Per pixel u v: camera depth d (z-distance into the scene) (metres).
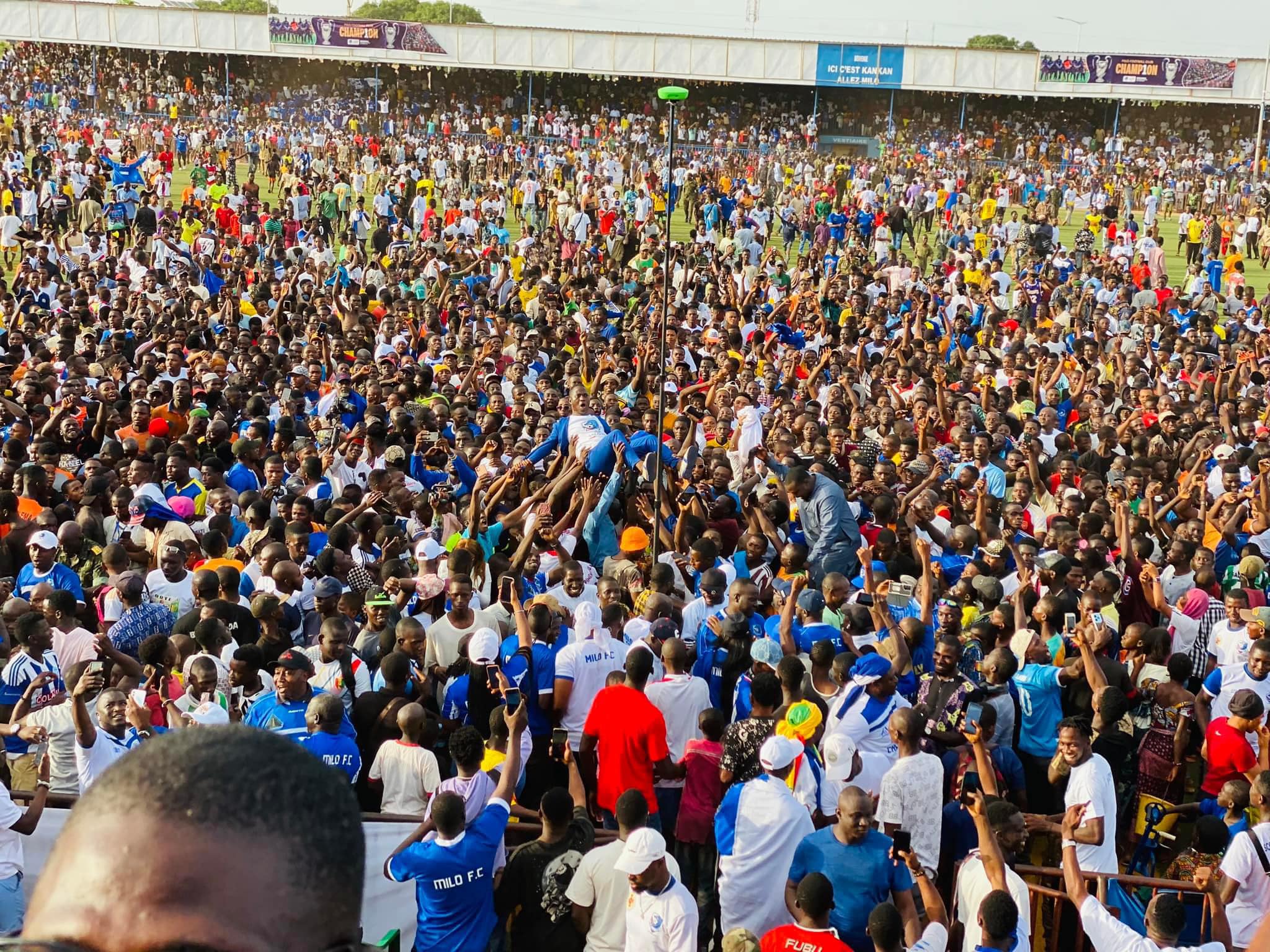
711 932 7.51
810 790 7.15
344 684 7.93
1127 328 25.36
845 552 10.75
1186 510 13.12
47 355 16.66
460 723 8.21
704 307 24.91
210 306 22.41
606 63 57.50
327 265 27.28
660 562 9.82
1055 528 11.32
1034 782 8.34
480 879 6.29
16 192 31.22
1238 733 8.13
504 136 53.75
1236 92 55.12
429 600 9.12
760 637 8.58
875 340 21.45
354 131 49.91
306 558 10.02
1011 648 9.02
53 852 0.90
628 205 36.84
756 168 48.81
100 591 9.41
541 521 9.98
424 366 17.88
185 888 0.85
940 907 6.14
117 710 6.79
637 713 7.41
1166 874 7.71
